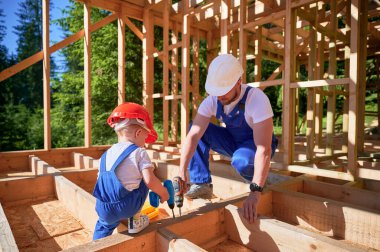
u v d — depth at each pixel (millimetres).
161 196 1372
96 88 8336
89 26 4527
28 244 1710
